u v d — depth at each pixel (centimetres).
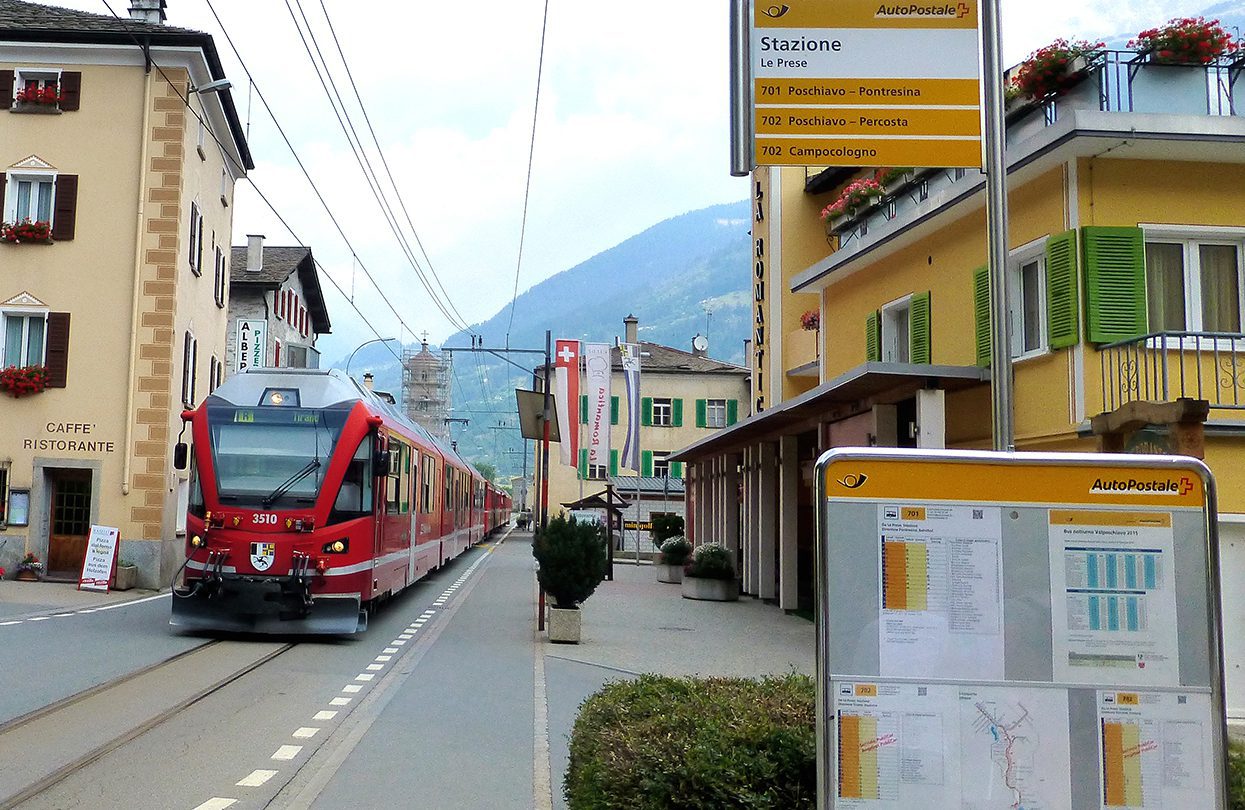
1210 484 402
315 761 820
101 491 2455
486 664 1386
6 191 2523
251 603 1489
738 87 666
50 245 2508
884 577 400
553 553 1634
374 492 1608
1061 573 400
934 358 1644
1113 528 402
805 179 2606
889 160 655
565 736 937
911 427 1642
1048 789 391
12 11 2673
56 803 680
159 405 2472
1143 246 1271
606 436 3712
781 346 2592
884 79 659
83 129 2534
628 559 4341
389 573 1806
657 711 543
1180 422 989
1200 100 1284
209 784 738
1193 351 1257
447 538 3048
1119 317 1259
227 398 1600
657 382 6016
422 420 8856
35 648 1366
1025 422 1386
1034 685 395
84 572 2312
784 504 2228
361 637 1639
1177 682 395
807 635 1822
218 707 1025
